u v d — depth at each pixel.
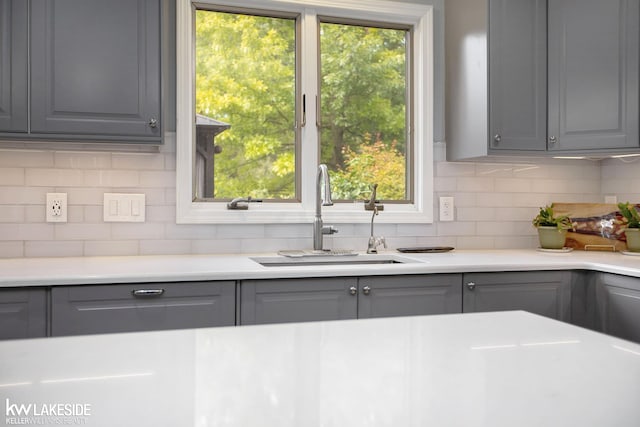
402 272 2.29
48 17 2.26
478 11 2.84
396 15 3.03
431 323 1.00
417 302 2.32
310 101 2.93
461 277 2.38
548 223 2.97
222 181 2.84
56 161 2.56
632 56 2.67
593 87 2.76
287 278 2.15
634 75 2.67
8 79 2.22
